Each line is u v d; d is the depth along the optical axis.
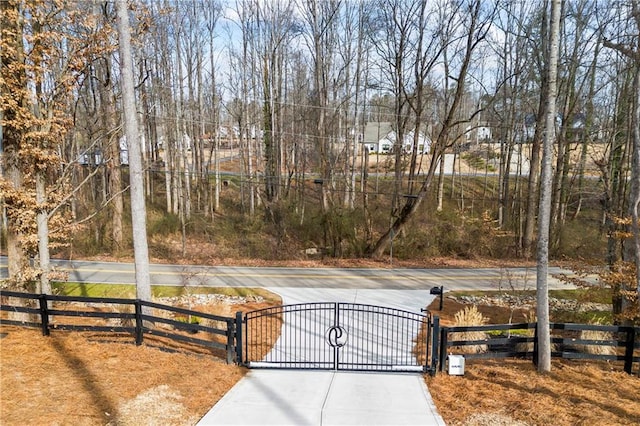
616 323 11.33
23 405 5.75
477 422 5.78
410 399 6.53
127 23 9.09
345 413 6.02
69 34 10.42
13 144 9.85
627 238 11.11
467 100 42.25
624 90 18.41
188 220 25.81
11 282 10.38
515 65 28.98
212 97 31.22
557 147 25.08
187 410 6.00
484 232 25.69
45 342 8.13
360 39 25.92
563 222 24.84
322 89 25.78
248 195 31.62
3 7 9.23
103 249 23.31
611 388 6.95
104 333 8.96
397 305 14.41
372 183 34.91
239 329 7.89
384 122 46.41
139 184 9.46
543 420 5.80
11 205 10.00
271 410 6.09
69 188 13.14
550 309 14.60
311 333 10.99
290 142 31.27
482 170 41.84
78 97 16.58
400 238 24.64
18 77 9.64
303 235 25.77
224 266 21.31
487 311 13.94
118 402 6.03
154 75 26.61
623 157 18.20
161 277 18.28
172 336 8.07
